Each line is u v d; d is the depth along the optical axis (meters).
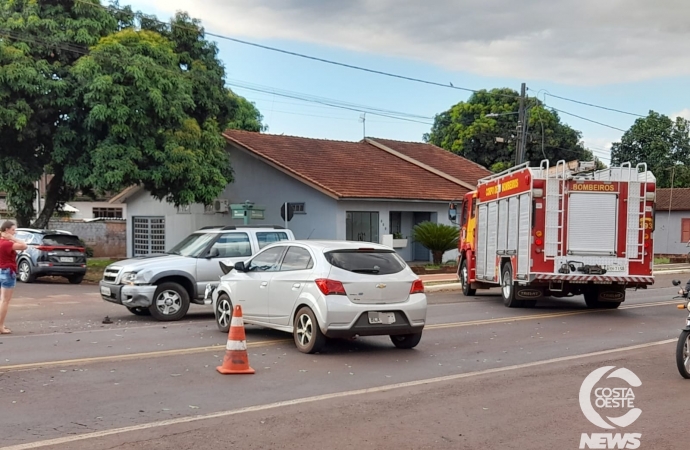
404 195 30.52
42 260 23.78
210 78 28.98
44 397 8.04
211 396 8.16
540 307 18.06
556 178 16.25
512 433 6.79
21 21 24.97
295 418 7.24
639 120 55.00
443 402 7.96
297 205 30.17
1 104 23.75
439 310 17.23
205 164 27.16
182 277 15.04
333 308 10.55
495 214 18.75
